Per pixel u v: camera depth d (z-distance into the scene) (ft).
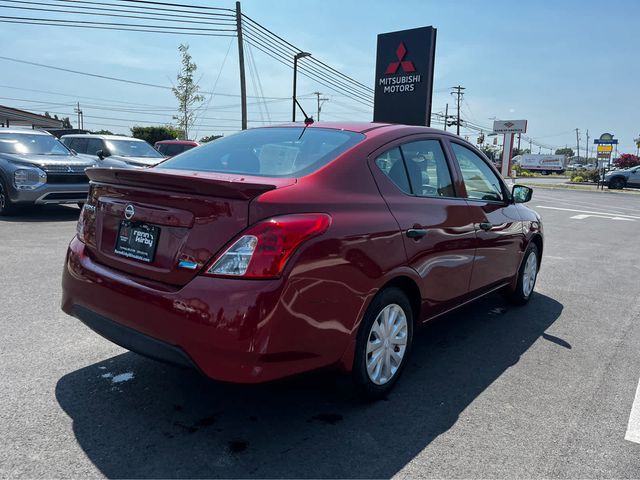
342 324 9.38
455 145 14.05
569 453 9.30
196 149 12.70
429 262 11.68
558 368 13.09
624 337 15.61
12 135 35.91
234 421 9.90
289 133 12.09
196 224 8.62
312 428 9.77
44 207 39.24
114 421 9.68
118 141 45.83
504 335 15.44
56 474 8.05
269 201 8.53
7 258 21.68
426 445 9.36
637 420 10.56
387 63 64.95
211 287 8.23
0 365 11.73
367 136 11.41
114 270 9.74
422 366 12.94
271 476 8.27
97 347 12.97
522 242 16.96
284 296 8.29
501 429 10.02
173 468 8.36
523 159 267.39
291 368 8.68
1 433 9.09
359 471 8.52
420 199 11.82
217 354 8.16
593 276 24.13
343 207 9.70
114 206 9.94
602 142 125.08
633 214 58.90
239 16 83.92
